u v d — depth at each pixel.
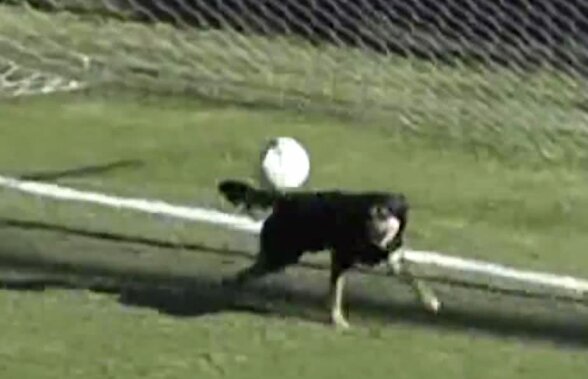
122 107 16.55
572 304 11.08
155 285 10.55
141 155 14.42
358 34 20.53
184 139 15.30
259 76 18.34
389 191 13.94
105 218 12.05
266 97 17.41
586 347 10.15
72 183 13.08
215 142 15.25
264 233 10.11
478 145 16.17
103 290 10.36
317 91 17.84
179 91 17.30
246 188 10.13
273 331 9.83
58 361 8.96
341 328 9.99
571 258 12.23
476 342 10.02
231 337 9.64
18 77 17.09
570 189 14.75
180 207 12.52
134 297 10.27
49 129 15.25
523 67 19.84
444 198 13.87
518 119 17.34
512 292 11.19
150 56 18.72
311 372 9.13
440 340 9.97
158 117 16.23
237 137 15.58
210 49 19.52
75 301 10.09
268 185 10.02
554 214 13.65
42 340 9.30
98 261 10.94
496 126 16.97
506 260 11.97
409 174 14.73
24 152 14.15
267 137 15.70
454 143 16.16
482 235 12.68
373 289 10.80
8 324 9.54
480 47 20.20
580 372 9.59
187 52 19.23
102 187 13.02
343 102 17.39
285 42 20.34
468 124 16.94
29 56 17.91
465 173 14.99
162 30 20.39
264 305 10.34
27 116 15.74
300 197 9.91
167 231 11.83
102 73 17.53
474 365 9.52
